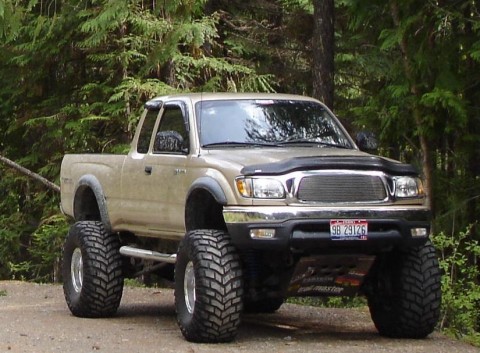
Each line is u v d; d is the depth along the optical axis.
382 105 15.25
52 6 21.98
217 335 9.81
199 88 20.73
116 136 22.06
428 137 14.65
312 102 11.63
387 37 14.23
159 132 11.05
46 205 22.84
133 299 14.59
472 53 13.22
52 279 23.84
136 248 11.82
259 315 12.87
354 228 9.63
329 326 11.75
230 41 22.00
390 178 9.95
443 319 12.03
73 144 22.02
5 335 10.70
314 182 9.68
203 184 9.98
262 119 11.16
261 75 21.56
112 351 9.57
